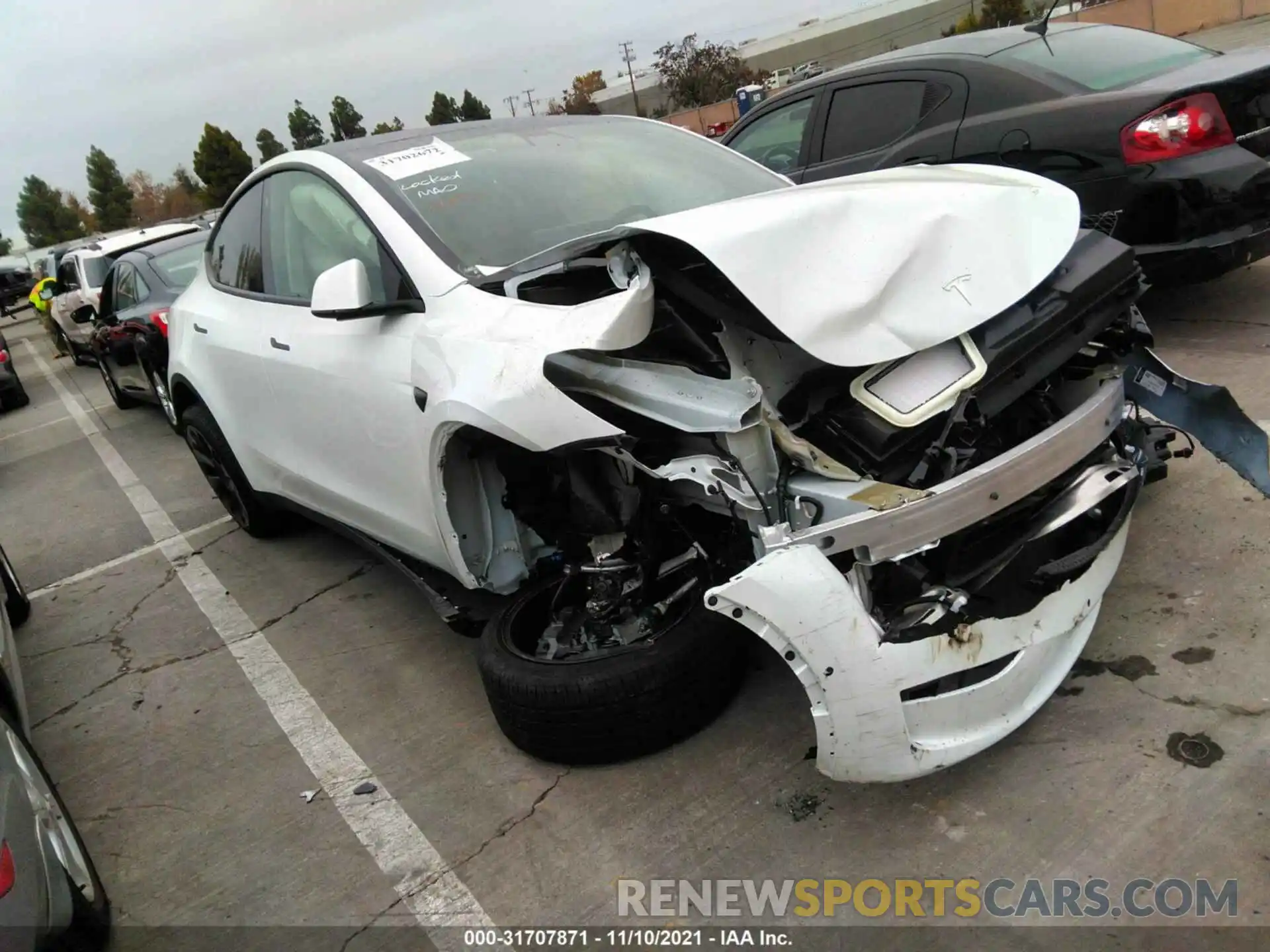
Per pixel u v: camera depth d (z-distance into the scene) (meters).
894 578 2.15
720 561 2.46
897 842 2.20
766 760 2.51
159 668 3.79
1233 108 4.05
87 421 9.59
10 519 6.52
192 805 2.87
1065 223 2.39
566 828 2.44
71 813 2.94
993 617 2.12
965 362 2.14
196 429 4.55
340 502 3.48
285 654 3.69
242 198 4.08
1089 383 2.61
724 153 3.70
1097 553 2.33
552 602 2.80
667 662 2.47
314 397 3.27
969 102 4.85
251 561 4.71
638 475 2.48
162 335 6.90
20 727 2.57
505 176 3.16
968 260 2.21
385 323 2.88
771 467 2.15
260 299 3.77
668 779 2.52
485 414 2.26
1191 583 2.85
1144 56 4.82
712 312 2.19
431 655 3.45
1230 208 4.07
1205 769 2.20
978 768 2.36
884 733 1.99
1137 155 4.17
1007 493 2.09
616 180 3.28
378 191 3.07
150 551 5.19
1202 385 2.65
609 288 2.49
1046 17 5.21
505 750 2.81
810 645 1.94
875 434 2.10
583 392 2.26
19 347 19.84
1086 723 2.42
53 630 4.39
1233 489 3.28
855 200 2.24
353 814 2.68
